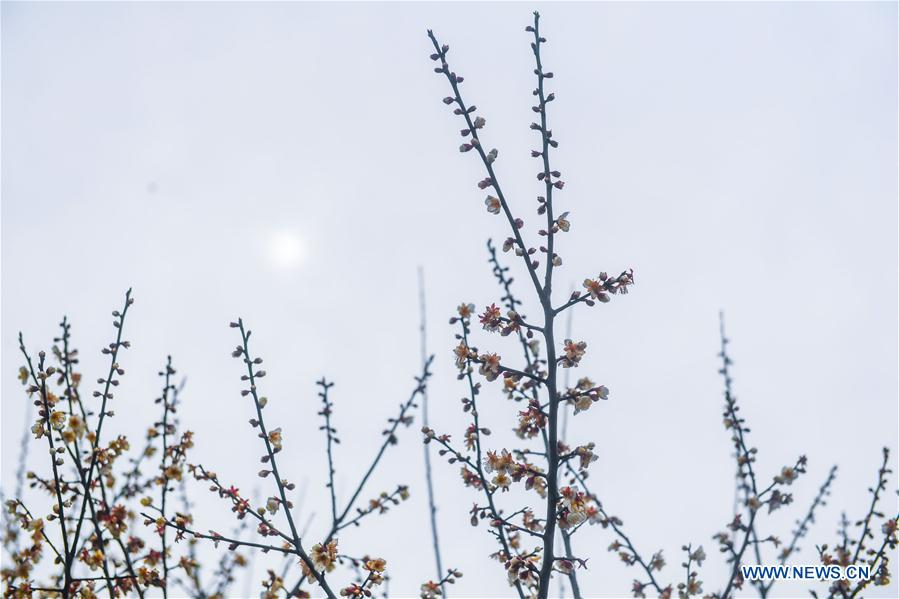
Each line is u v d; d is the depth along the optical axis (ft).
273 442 22.99
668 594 25.25
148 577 23.13
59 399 23.81
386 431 26.37
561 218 21.89
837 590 24.58
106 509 22.94
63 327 24.30
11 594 22.84
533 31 23.00
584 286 21.52
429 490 26.17
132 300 24.82
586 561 20.77
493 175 22.24
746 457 27.27
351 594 21.61
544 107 22.45
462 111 22.56
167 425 25.79
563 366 21.35
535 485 21.74
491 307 21.57
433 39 22.97
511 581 21.07
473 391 23.66
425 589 23.82
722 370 29.17
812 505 29.35
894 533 25.57
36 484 23.59
